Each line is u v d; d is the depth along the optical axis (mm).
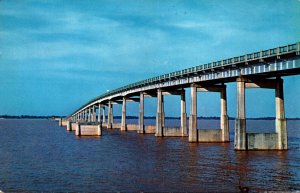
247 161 53469
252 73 64688
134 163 52094
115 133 130500
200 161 53625
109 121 171750
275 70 59531
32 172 45750
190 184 37812
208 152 64938
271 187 36531
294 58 55812
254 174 43281
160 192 34781
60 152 68000
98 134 116938
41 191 36031
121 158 57812
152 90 118000
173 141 90438
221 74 73750
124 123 148375
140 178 40969
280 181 39375
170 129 108312
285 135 67688
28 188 37281
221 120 86375
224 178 40875
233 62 68250
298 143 85812
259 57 61594
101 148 74688
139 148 73500
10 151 70312
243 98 67250
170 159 55938
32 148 76312
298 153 62875
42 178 41875
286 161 53469
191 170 45844
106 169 47094
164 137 105375
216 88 85562
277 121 67938
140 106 126750
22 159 58031
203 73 80250
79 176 42719
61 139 102625
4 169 48125
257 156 58938
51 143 88688
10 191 36219
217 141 86062
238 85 67625
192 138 86125
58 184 38719
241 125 66938
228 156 59094
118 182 39062
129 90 135750
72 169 47531
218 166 48938
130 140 95375
